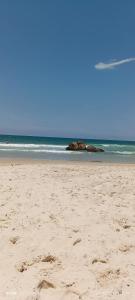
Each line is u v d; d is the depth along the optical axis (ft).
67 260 16.06
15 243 17.98
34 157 87.66
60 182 35.99
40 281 13.98
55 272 14.98
